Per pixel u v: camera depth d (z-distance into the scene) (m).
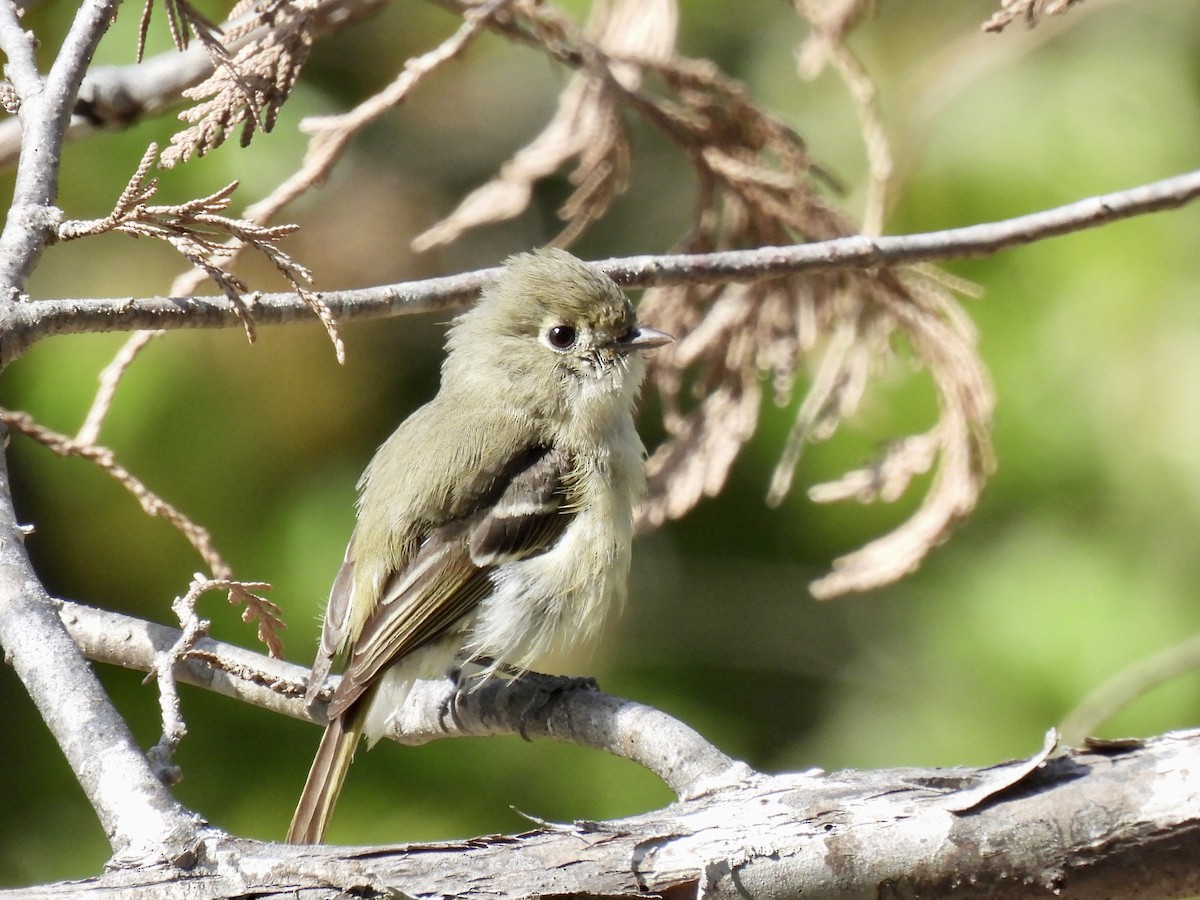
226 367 12.08
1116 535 12.44
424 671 8.00
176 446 11.91
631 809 12.25
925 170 12.10
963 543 13.19
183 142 6.56
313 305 5.74
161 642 7.00
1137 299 12.18
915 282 8.75
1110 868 4.50
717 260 7.40
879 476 8.86
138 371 11.72
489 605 8.15
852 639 14.05
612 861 4.54
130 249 11.96
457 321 9.11
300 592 11.98
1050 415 12.43
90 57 6.30
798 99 13.08
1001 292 12.40
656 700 13.91
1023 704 12.43
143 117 8.40
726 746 13.76
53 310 5.70
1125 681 8.43
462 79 14.42
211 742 11.93
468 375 8.75
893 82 12.81
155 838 4.27
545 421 8.48
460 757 12.28
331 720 7.22
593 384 8.48
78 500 11.84
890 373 9.23
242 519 12.08
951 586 13.17
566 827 4.62
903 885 4.55
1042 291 12.34
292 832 6.91
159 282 11.98
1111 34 12.59
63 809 12.19
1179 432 12.19
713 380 9.02
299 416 12.34
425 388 12.91
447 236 8.66
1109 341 12.27
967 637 12.73
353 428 12.54
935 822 4.56
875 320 8.80
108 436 11.71
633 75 8.98
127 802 4.32
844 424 12.75
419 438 8.54
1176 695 11.81
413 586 7.95
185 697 11.95
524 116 14.68
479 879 4.43
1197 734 4.68
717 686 14.10
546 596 8.20
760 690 14.08
